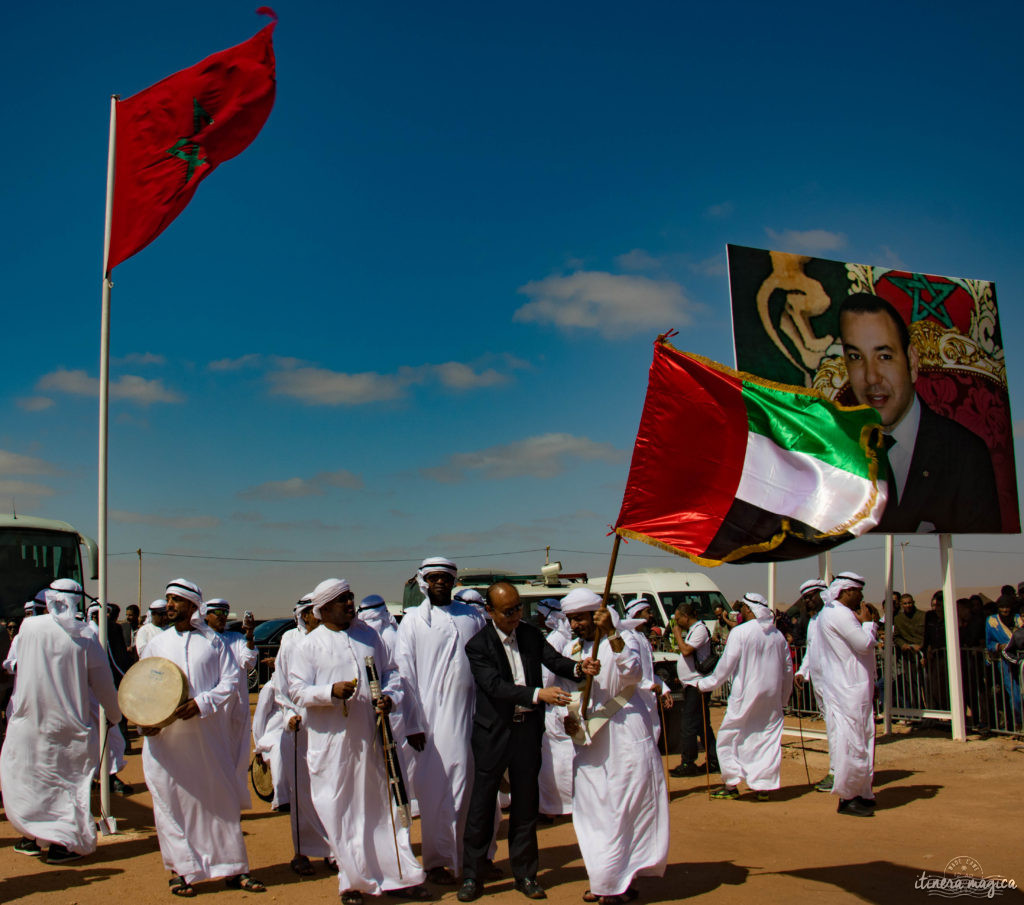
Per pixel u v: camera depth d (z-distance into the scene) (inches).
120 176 380.2
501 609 258.7
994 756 461.7
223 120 395.9
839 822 339.6
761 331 513.0
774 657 382.6
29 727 289.7
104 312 366.9
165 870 284.2
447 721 277.7
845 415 256.4
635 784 243.8
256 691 840.9
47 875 279.0
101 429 359.3
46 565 645.9
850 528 242.8
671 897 247.6
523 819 251.8
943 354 550.0
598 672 246.5
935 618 572.1
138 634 443.8
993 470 548.4
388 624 388.2
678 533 256.8
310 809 286.0
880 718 578.2
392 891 249.1
